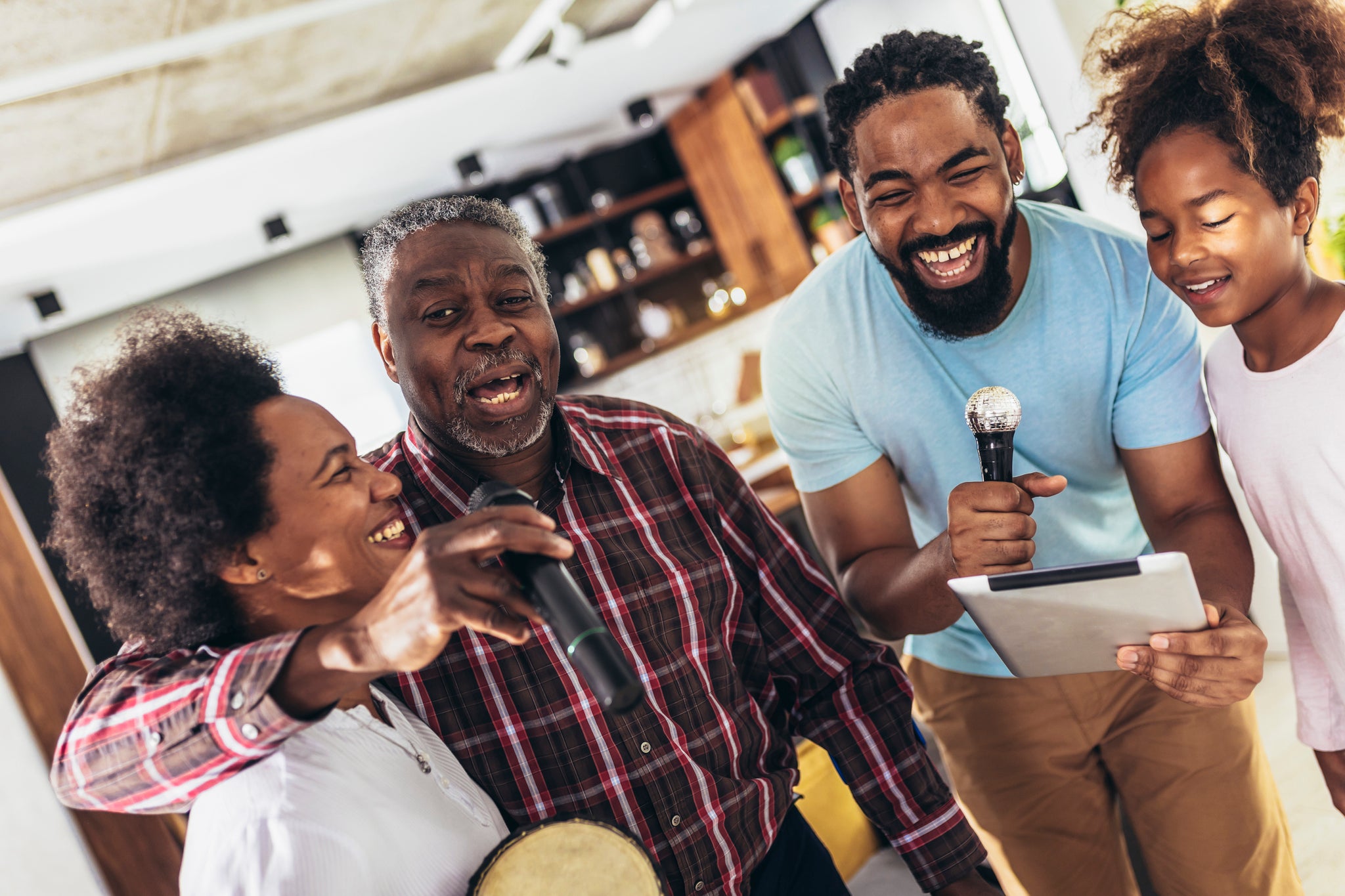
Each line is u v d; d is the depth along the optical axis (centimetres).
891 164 130
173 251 434
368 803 85
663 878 94
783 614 139
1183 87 118
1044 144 313
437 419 116
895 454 159
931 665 171
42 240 359
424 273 114
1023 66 314
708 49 447
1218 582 135
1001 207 132
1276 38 113
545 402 118
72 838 265
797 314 158
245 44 292
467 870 90
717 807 119
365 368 508
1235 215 116
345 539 86
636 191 572
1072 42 292
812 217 506
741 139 505
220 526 79
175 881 276
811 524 168
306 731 86
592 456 125
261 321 495
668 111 532
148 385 80
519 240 125
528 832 90
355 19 303
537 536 71
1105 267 144
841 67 432
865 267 154
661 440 133
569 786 112
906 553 148
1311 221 121
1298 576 131
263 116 354
